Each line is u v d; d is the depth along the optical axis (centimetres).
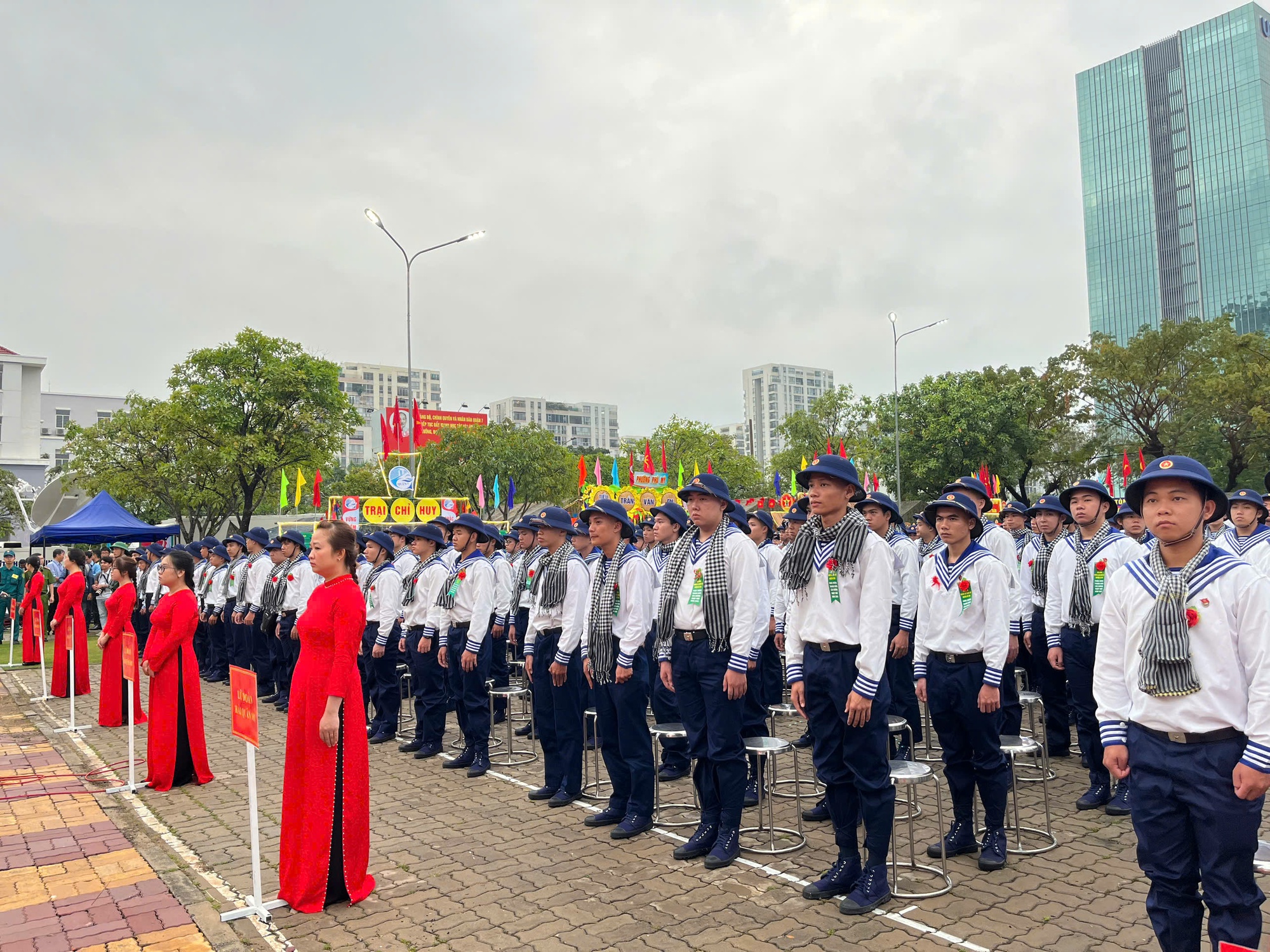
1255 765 320
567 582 703
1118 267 8844
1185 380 3228
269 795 765
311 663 523
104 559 1953
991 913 475
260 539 1273
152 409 2986
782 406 15438
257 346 3094
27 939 476
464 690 834
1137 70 8688
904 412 3744
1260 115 7862
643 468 4016
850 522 510
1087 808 662
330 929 481
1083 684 673
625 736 639
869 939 447
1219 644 339
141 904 523
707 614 565
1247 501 805
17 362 5638
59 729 1053
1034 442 3506
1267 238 7744
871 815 493
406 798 741
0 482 4534
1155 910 355
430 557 934
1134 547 675
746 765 578
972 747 565
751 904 498
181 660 795
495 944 455
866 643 486
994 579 548
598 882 539
